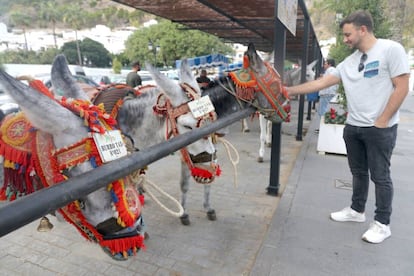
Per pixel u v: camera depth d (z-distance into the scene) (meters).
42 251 3.14
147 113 2.69
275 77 3.20
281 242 3.18
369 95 2.96
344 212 3.64
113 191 1.23
